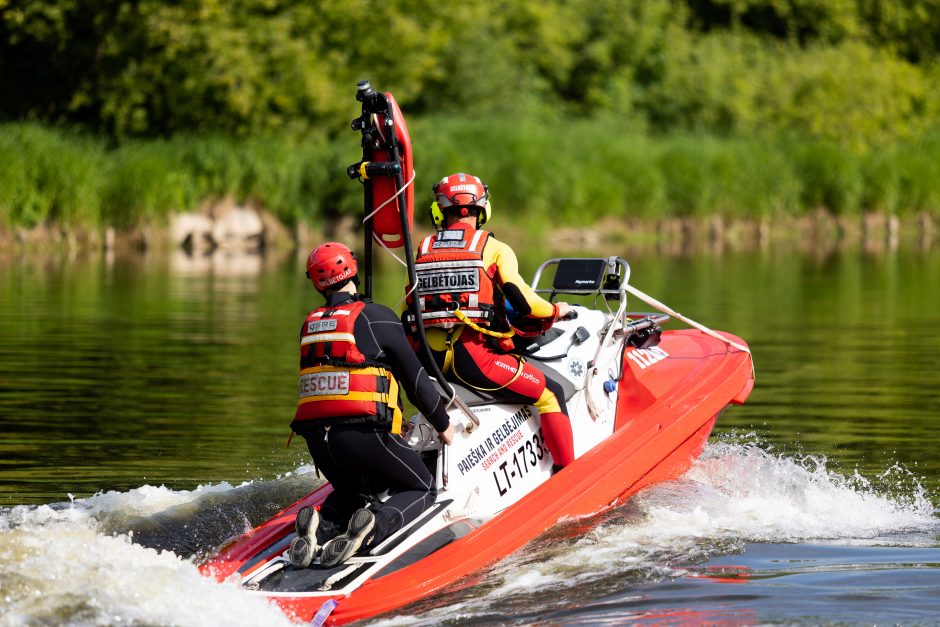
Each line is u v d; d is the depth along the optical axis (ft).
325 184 349.00
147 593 55.93
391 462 65.67
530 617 57.72
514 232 356.38
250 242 337.11
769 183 396.98
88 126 386.32
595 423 81.56
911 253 327.47
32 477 88.17
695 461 87.86
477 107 430.20
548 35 489.67
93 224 317.01
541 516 69.97
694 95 467.11
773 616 57.47
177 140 348.38
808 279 244.22
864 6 579.89
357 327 64.80
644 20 503.61
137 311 188.34
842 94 475.72
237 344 154.51
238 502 81.41
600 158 383.04
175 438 100.73
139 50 367.45
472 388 72.69
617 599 60.18
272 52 368.27
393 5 399.85
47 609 53.78
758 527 74.13
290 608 58.34
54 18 363.15
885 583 62.75
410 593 60.18
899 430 103.65
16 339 156.97
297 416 65.98
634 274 251.39
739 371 92.94
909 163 410.72
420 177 340.18
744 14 565.94
